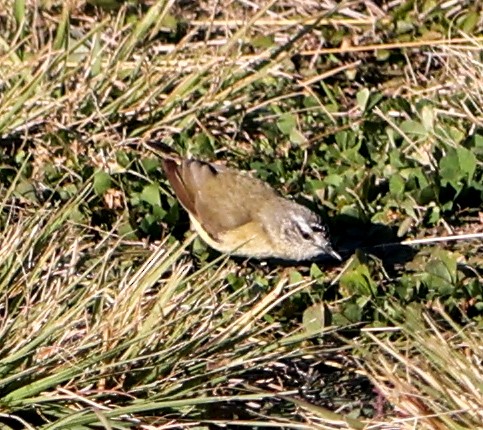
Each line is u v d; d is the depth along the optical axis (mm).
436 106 13734
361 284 11234
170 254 10398
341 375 10336
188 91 13812
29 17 14844
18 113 13086
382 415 9672
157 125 13531
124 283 10125
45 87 13148
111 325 9633
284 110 14133
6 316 9695
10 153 13102
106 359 9469
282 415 9773
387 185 12945
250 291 11094
